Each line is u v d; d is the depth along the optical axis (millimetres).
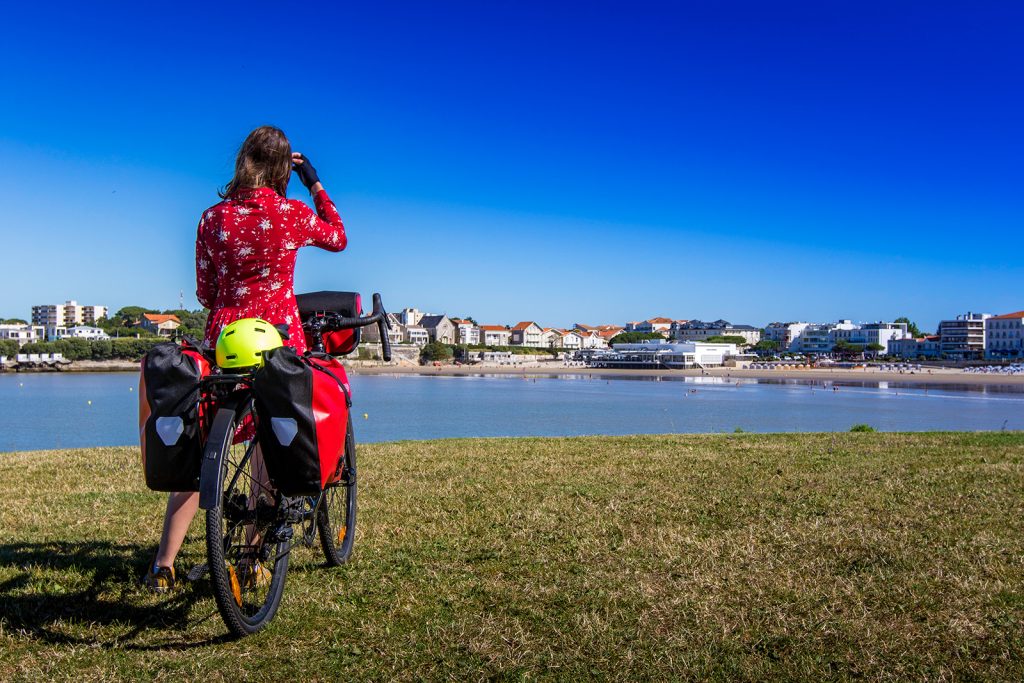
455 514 5633
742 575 3986
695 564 4211
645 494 6395
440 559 4348
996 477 7008
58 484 7094
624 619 3342
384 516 5566
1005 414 52500
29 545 4609
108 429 41812
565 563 4262
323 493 3758
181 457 2977
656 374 146625
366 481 7207
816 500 6035
